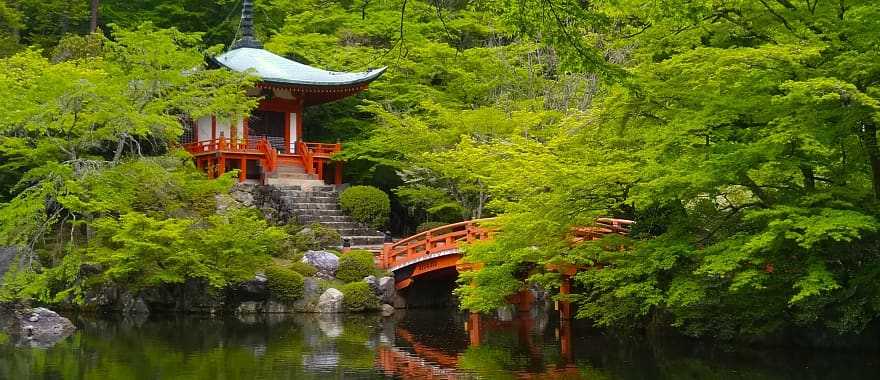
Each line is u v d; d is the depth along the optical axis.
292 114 36.72
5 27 37.84
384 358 17.75
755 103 14.03
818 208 14.01
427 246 26.95
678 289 15.95
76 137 24.33
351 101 40.78
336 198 34.25
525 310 27.00
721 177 14.41
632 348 19.19
